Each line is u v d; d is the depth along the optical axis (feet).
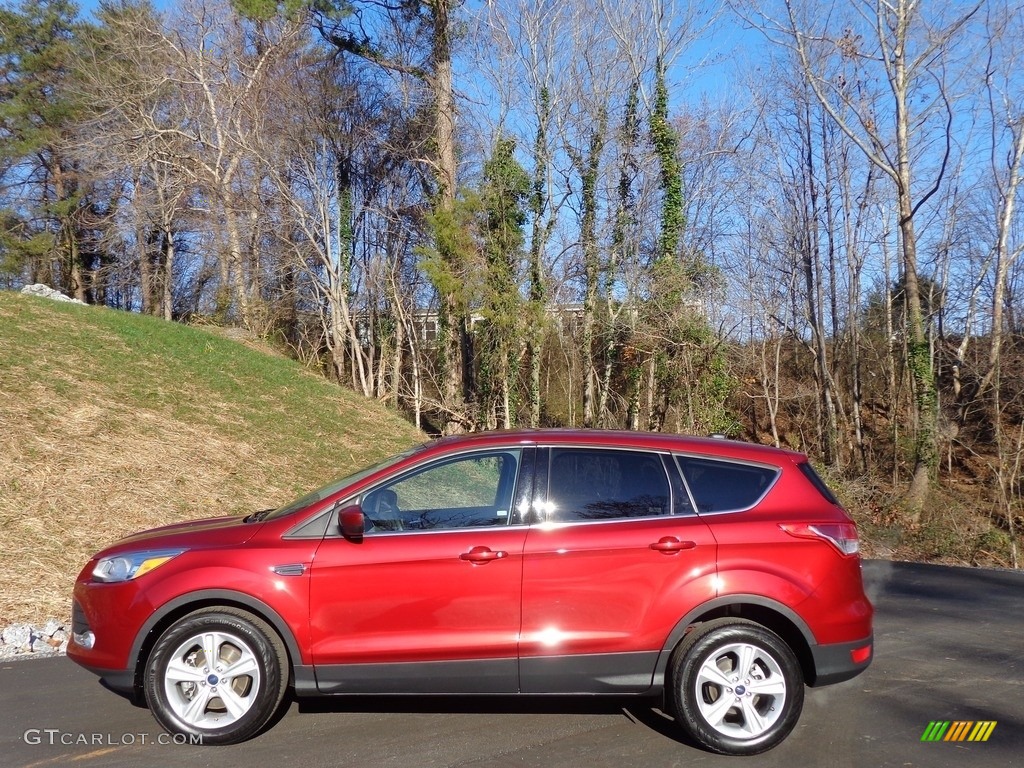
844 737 14.80
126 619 14.19
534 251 70.23
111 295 118.42
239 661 14.08
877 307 98.02
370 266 85.20
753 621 14.46
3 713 15.64
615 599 14.20
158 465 34.55
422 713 15.64
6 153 101.45
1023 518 63.57
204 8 76.69
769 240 88.74
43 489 29.12
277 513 15.90
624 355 69.36
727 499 15.02
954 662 19.77
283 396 52.42
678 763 13.56
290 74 78.23
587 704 16.20
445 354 71.20
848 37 65.21
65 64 101.35
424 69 73.26
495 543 14.28
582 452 15.25
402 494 14.99
